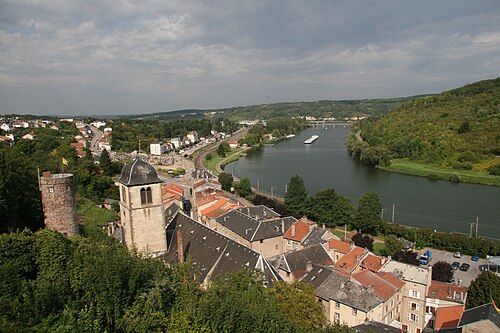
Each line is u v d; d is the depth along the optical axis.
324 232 108.81
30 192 80.50
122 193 75.62
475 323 55.62
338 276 78.06
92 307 34.94
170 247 83.81
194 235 84.88
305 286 61.38
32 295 35.66
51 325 32.56
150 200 74.19
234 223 118.06
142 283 39.41
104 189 159.25
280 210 154.12
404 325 81.25
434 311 77.56
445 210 161.38
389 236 124.38
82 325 32.50
